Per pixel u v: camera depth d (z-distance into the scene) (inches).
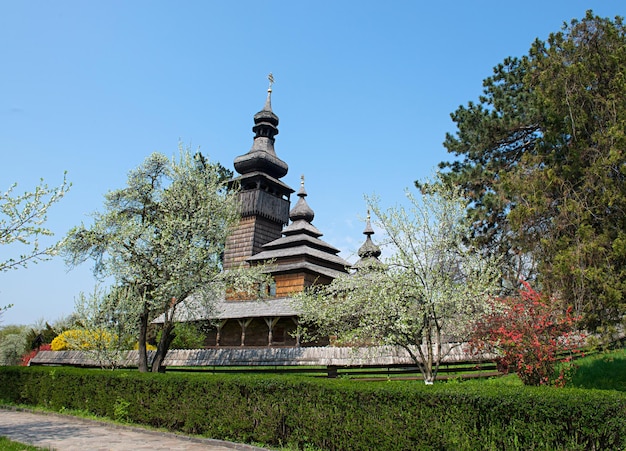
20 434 504.7
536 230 647.1
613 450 307.9
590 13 666.8
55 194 570.9
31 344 1715.1
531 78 715.4
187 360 1029.8
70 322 1503.4
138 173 848.3
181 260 763.4
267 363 943.7
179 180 836.6
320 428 414.3
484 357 837.2
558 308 590.9
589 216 591.2
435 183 631.2
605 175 575.2
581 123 616.7
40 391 714.2
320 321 637.9
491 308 581.9
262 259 1748.3
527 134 1001.5
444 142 1110.4
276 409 445.7
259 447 437.1
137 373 599.8
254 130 2217.0
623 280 550.6
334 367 890.7
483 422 336.8
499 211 949.8
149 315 868.6
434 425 354.6
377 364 861.8
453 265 583.2
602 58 640.4
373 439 381.7
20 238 545.3
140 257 777.6
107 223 789.2
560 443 312.0
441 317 564.7
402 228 577.0
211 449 440.5
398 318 558.6
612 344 740.0
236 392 477.7
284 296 1566.2
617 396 322.0
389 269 571.2
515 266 781.3
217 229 838.5
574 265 561.6
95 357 890.7
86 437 490.0
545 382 601.6
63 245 576.1
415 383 406.0
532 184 641.0
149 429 529.3
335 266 1846.7
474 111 1068.5
